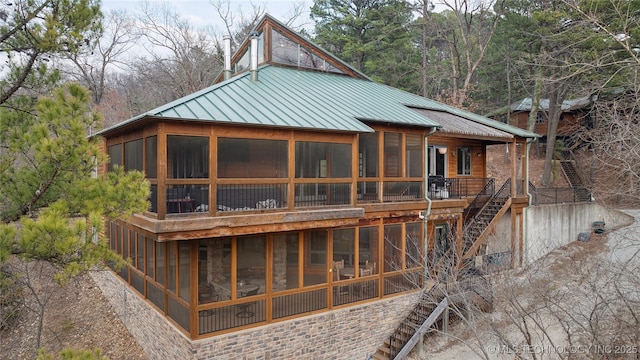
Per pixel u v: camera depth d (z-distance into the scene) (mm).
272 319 10219
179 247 9852
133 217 9586
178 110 8789
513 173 16812
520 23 25094
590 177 22234
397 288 12602
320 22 33344
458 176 18250
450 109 18203
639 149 9148
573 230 19703
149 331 11547
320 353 10938
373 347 11977
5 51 7551
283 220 9625
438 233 15195
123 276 13930
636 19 15453
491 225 15867
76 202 6230
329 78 16641
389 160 12930
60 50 7461
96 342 12930
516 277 12422
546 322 11320
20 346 13031
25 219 5594
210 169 8867
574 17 17047
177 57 32844
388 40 30719
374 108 13375
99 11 7805
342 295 11570
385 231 12539
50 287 15148
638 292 8875
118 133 11305
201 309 9227
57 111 6238
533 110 26219
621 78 14766
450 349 11812
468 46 29547
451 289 11867
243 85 12297
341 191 11016
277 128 9656
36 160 6438
